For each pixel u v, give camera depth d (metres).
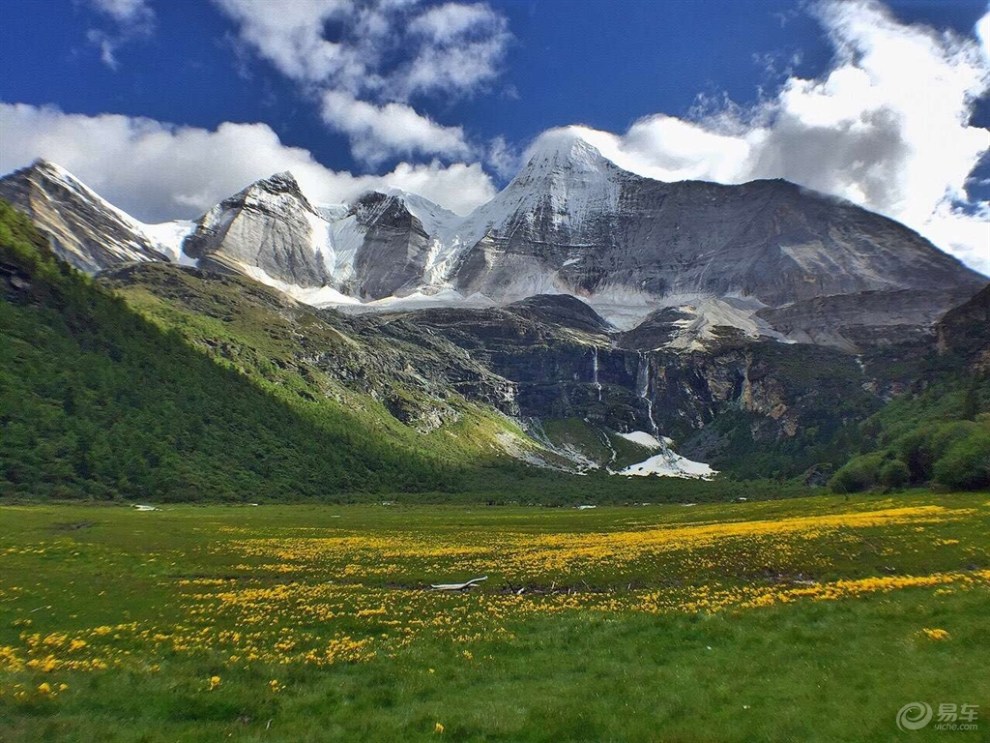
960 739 16.41
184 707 21.62
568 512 168.88
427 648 30.95
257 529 101.44
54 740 18.23
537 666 27.38
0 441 154.75
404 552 72.38
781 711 19.52
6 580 48.91
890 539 52.28
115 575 55.22
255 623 37.28
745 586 42.81
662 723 19.50
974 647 23.31
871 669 22.36
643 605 38.16
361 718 21.11
